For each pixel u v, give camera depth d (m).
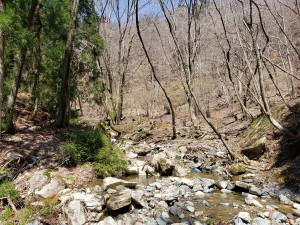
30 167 8.01
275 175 7.51
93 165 8.78
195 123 17.64
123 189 7.02
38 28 12.35
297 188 6.54
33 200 6.27
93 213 5.72
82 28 15.65
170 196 6.62
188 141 13.34
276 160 8.39
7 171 7.37
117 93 21.98
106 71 23.92
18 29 8.63
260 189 6.92
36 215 5.54
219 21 15.98
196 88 33.31
